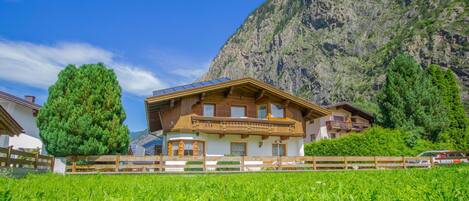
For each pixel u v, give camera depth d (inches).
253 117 1000.2
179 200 171.0
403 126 1510.8
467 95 2869.1
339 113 2036.2
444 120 1546.5
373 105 3275.1
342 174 472.7
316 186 244.5
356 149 1123.3
